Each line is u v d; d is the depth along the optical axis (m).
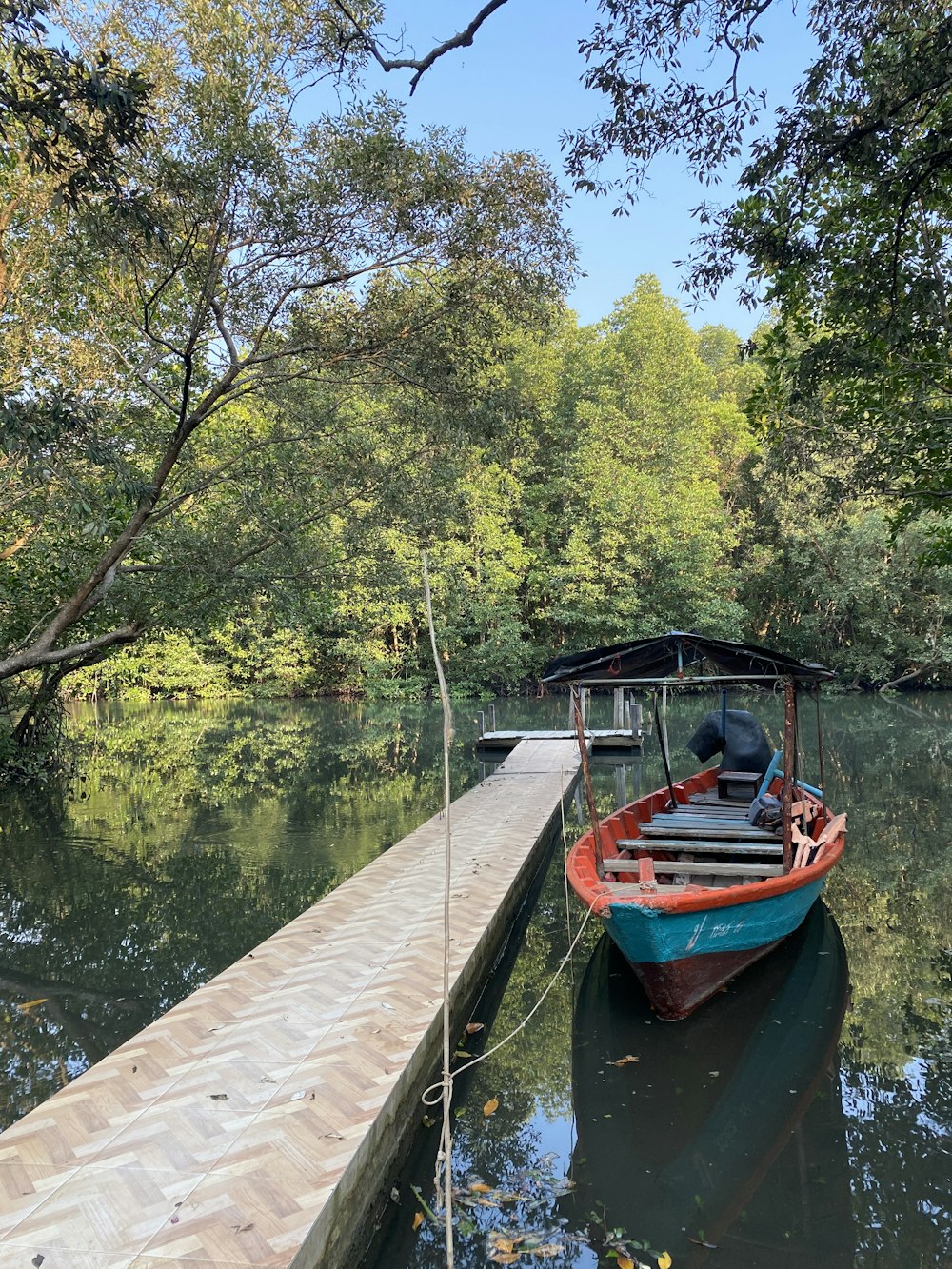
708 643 6.24
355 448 11.36
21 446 6.62
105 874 8.91
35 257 10.44
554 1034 5.45
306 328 10.15
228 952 6.73
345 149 8.49
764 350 9.05
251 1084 3.83
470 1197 3.80
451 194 8.92
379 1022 4.49
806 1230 3.58
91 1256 2.72
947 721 22.09
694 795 9.57
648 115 6.05
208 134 7.84
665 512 29.16
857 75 5.88
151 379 11.40
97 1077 3.90
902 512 9.26
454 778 15.27
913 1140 4.24
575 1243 3.49
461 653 33.53
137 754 18.91
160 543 10.67
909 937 6.95
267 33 8.63
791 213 6.60
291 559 11.30
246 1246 2.76
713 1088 4.73
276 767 16.80
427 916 6.34
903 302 7.51
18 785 14.60
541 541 33.28
